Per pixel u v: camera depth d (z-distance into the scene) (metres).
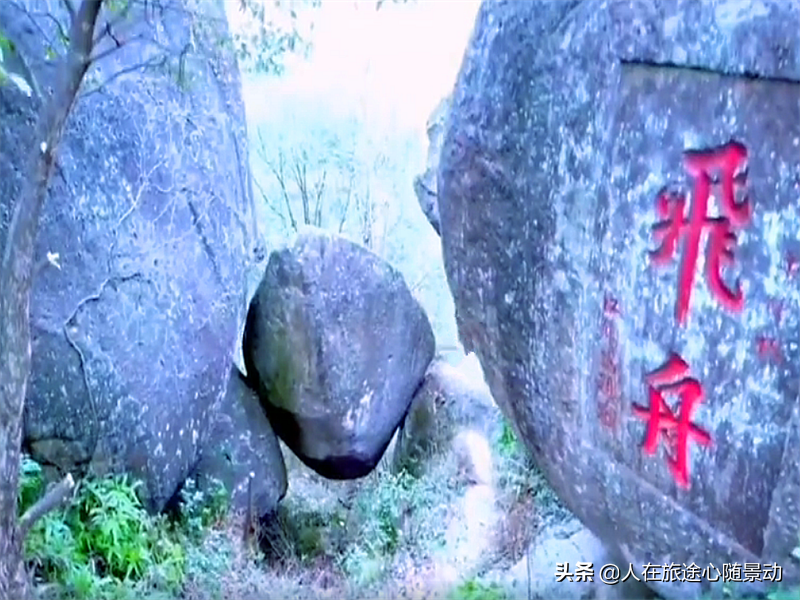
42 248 6.27
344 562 7.36
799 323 3.37
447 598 6.05
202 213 7.36
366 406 8.63
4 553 4.08
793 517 3.46
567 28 4.21
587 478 4.50
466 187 4.79
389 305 8.78
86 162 6.52
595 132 4.11
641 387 4.05
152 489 6.89
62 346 6.32
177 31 7.32
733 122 3.53
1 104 6.02
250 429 8.16
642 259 3.96
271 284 8.34
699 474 3.85
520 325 4.66
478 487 7.95
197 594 6.19
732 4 3.49
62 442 6.38
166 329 6.92
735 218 3.56
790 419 3.44
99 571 6.03
